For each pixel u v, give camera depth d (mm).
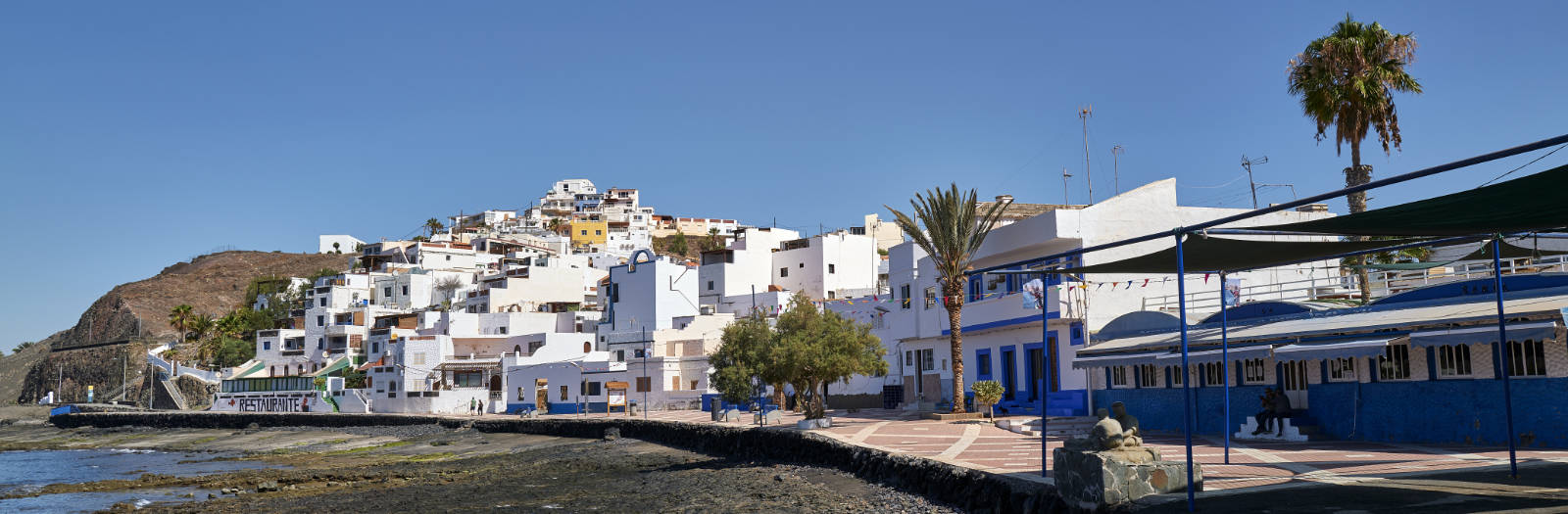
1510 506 13883
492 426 72812
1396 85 37406
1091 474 17109
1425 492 15711
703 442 48500
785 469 36125
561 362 83562
